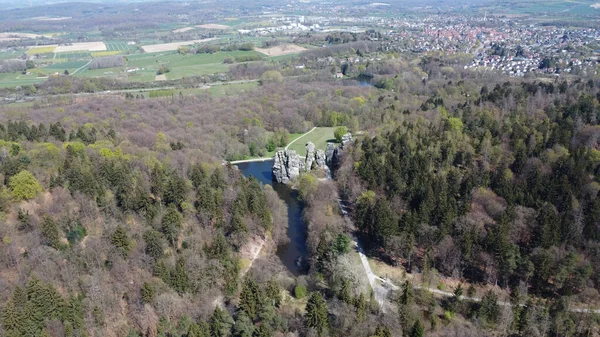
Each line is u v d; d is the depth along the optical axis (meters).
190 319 136.00
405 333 135.75
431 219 178.62
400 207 192.25
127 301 142.75
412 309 143.50
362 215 188.75
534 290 155.00
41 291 127.62
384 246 176.00
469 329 137.88
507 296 152.50
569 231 162.38
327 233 178.38
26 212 164.62
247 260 176.25
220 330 130.38
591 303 145.88
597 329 136.00
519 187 189.12
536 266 153.00
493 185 198.38
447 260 164.62
